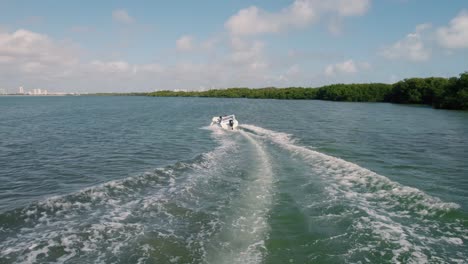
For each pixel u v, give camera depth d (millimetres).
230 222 10234
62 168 17750
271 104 95562
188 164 17438
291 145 22672
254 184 13945
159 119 47500
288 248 8648
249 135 29031
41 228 9695
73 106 92688
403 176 15516
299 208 11227
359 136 28328
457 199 12250
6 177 16000
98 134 31125
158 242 8969
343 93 122000
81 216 10539
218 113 59031
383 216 10398
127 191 12945
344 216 10461
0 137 29203
